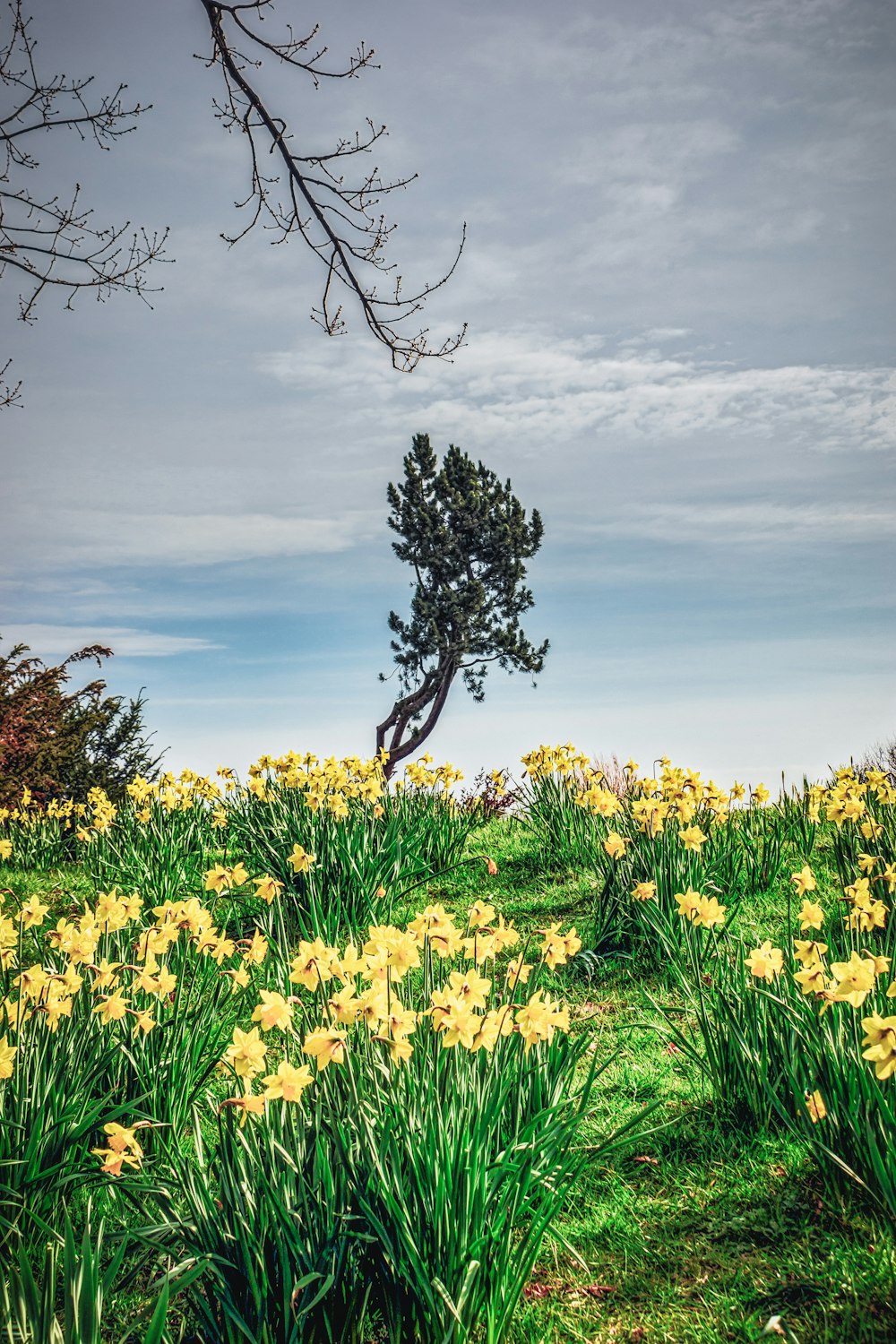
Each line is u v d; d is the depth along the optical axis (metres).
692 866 6.68
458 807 9.84
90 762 15.86
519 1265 3.15
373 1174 3.02
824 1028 3.76
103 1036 4.30
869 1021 3.23
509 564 25.64
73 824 10.38
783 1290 3.17
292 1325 2.80
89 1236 2.86
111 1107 4.22
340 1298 2.99
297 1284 2.68
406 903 7.81
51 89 5.85
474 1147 3.07
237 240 6.67
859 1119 3.45
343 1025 3.48
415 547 25.48
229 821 8.98
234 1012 5.24
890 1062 3.17
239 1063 3.28
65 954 5.19
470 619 24.77
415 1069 3.47
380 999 3.38
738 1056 4.23
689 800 7.09
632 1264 3.44
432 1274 2.91
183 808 9.62
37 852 9.93
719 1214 3.66
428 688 25.67
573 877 8.16
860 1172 3.48
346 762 9.09
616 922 6.59
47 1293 2.62
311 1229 2.97
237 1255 2.91
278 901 6.50
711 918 4.91
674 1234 3.58
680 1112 4.43
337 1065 3.49
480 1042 3.37
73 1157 3.81
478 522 25.31
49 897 8.56
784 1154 3.95
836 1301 3.06
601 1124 4.41
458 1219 2.93
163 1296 2.58
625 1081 4.83
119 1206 3.64
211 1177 3.44
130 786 9.99
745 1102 4.21
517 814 9.98
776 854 7.48
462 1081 3.38
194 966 5.09
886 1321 2.93
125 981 4.77
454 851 8.66
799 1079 3.90
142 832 9.02
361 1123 3.14
